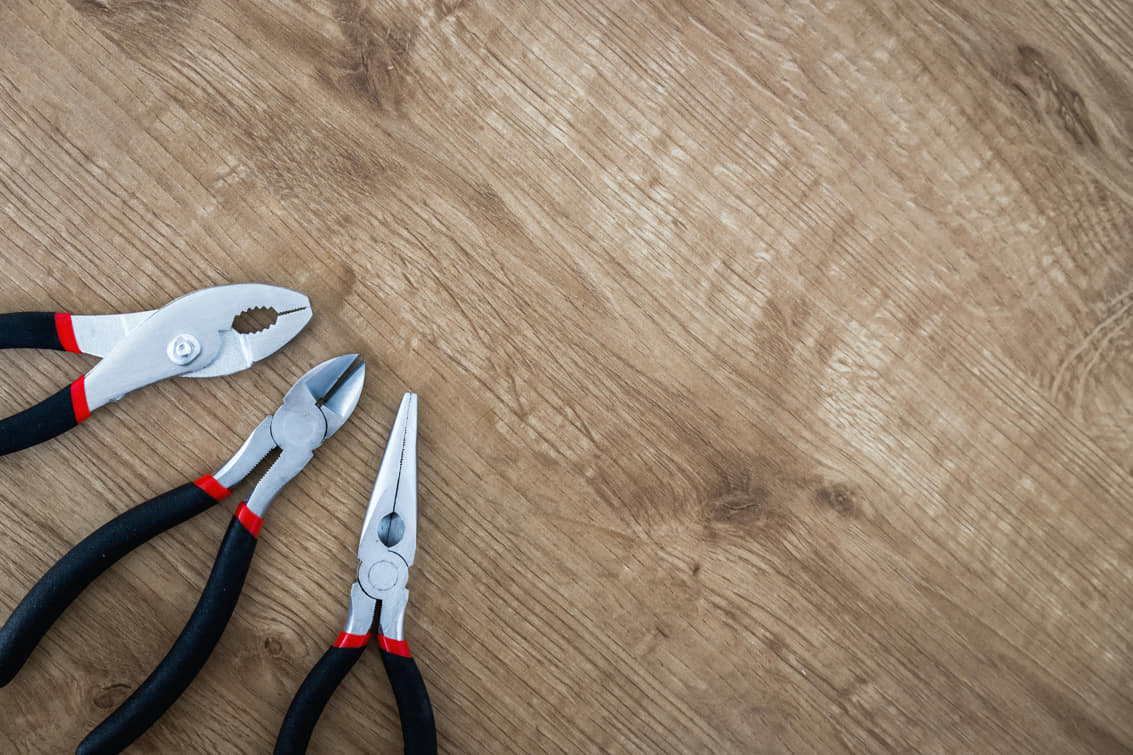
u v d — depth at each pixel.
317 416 0.93
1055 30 1.05
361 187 1.00
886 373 1.04
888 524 1.04
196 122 0.98
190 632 0.89
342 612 0.98
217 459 0.98
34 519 0.96
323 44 1.00
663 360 1.03
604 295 1.02
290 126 0.99
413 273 1.00
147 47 0.98
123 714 0.87
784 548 1.04
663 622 1.03
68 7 0.97
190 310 0.92
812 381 1.04
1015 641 1.05
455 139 1.01
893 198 1.04
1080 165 1.05
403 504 0.94
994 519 1.05
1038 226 1.05
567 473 1.02
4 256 0.97
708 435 1.03
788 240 1.04
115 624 0.97
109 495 0.97
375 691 0.99
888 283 1.04
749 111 1.03
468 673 1.00
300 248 0.99
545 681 1.01
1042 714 1.05
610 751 1.01
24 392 0.96
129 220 0.98
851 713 1.04
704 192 1.03
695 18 1.03
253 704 0.97
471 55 1.01
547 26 1.01
